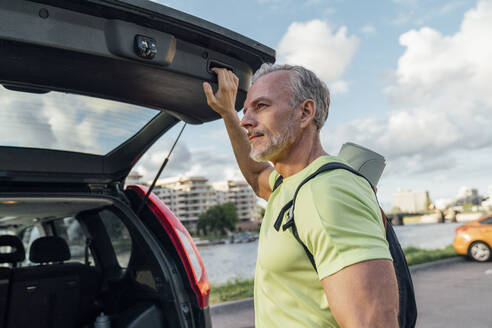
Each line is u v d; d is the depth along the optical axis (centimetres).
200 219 18750
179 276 243
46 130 220
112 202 262
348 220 91
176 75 159
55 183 252
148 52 138
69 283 289
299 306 103
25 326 276
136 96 181
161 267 242
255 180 183
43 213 328
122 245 285
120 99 182
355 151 139
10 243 352
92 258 322
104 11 129
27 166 235
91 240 321
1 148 228
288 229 103
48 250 311
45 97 187
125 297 279
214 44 160
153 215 261
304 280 102
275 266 105
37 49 125
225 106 172
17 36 117
